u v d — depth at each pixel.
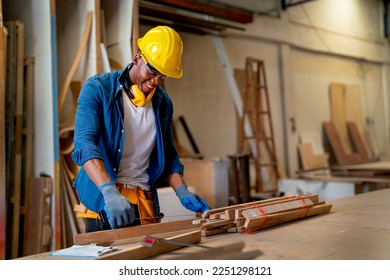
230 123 6.09
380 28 9.31
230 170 5.47
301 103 7.32
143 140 1.92
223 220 1.65
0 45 3.11
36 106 3.42
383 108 9.32
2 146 3.04
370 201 2.48
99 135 1.81
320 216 2.00
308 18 7.45
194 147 5.48
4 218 3.01
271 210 1.77
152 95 1.90
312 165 6.98
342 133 7.97
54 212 3.24
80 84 3.57
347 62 8.43
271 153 6.41
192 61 5.69
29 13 3.57
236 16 5.88
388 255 1.30
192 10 5.32
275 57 6.88
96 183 1.63
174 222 1.69
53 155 3.26
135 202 1.88
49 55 3.34
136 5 3.66
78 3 3.68
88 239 1.46
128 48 3.63
